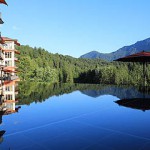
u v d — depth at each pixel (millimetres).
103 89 21922
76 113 8688
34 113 8711
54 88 24641
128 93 17344
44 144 4902
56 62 133750
